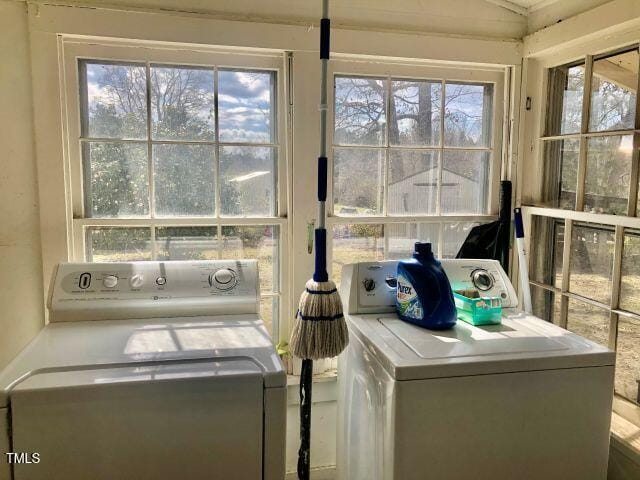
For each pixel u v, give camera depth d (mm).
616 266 1613
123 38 1671
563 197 1902
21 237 1654
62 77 1659
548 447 1307
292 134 1846
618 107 1633
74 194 1727
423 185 2039
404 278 1567
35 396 1041
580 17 1702
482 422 1261
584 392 1311
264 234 1910
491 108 2070
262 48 1775
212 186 1851
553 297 1934
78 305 1479
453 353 1299
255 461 1158
